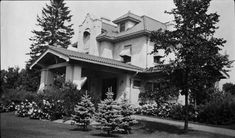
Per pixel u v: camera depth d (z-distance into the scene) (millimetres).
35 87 24703
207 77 10547
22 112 16922
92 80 23734
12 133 8812
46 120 15203
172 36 11227
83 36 27250
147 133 11156
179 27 11125
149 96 12375
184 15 10867
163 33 11367
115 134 10852
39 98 16750
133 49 23297
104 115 10602
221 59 9656
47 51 18719
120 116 10719
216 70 10281
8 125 11680
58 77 21875
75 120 11758
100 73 23125
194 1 10617
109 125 10391
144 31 21859
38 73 25109
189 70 10617
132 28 24781
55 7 25172
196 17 10531
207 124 13227
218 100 13094
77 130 11406
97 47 25531
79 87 17266
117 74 21328
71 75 17297
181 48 10500
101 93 22828
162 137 10164
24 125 12078
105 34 25047
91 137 9531
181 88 11219
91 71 22594
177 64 10539
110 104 10820
